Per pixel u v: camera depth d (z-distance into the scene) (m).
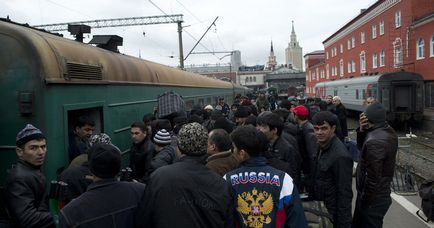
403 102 21.36
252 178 3.04
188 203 2.67
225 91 23.58
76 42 5.67
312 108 9.01
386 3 32.41
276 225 2.93
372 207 3.99
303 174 5.74
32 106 4.20
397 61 30.72
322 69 58.84
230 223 2.87
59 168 4.43
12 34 4.24
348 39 44.81
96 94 5.59
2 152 4.21
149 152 5.43
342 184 3.80
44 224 3.16
